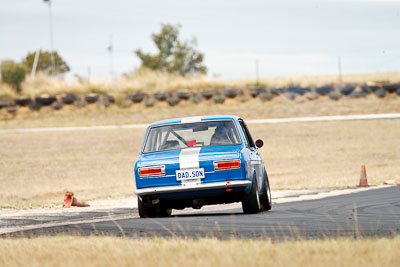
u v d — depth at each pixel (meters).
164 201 40.03
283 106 170.38
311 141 135.25
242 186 38.91
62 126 159.75
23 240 27.91
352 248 21.52
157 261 20.55
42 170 110.25
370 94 173.12
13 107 170.88
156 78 187.12
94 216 46.34
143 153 41.59
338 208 43.44
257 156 44.09
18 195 80.06
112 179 98.62
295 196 60.69
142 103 175.25
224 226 33.03
